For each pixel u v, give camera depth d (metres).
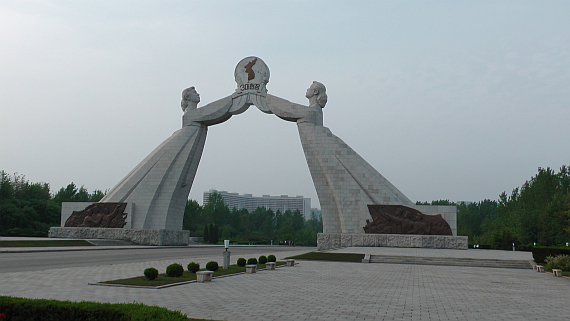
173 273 18.59
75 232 51.53
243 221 139.62
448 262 31.88
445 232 45.88
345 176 49.75
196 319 10.44
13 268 21.75
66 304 8.80
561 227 68.56
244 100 54.59
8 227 73.38
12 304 8.91
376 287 17.62
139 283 16.22
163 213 52.28
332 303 13.37
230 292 15.20
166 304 12.45
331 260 33.06
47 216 81.38
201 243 79.31
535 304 14.06
